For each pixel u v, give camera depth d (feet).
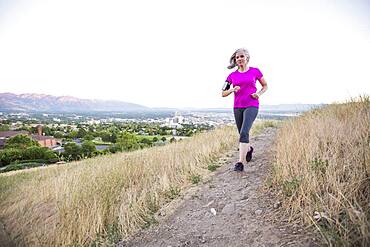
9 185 22.85
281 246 7.39
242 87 14.01
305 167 10.41
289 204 9.09
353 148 10.44
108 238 10.26
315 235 7.35
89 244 10.24
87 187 14.44
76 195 13.25
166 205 12.41
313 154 11.35
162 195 13.47
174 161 18.74
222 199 11.60
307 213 7.88
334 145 11.61
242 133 14.06
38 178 26.35
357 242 6.29
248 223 9.17
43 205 15.23
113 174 16.79
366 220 6.36
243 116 14.20
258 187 11.82
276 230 8.25
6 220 13.44
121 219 11.25
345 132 12.82
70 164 37.09
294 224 8.26
